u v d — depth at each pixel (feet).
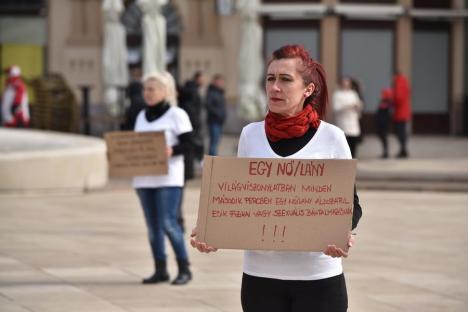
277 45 180.55
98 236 68.13
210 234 26.27
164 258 51.93
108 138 50.49
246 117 161.79
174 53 181.27
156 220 51.65
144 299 47.83
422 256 61.05
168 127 51.01
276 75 26.37
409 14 181.06
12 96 132.87
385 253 61.98
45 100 150.82
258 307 26.58
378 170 114.21
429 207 87.15
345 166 25.98
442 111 185.78
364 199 93.15
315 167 26.03
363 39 181.47
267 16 180.45
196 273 54.80
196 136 52.80
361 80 181.47
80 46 180.45
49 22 180.96
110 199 90.74
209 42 181.47
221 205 26.25
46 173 93.25
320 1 179.22
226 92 181.06
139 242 65.62
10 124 132.87
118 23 163.12
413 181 107.34
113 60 163.12
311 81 26.61
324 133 26.61
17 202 87.71
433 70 184.96
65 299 47.67
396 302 47.57
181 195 53.67
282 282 26.32
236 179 26.20
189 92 53.06
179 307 46.06
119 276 53.78
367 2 180.55
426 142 166.50
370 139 172.86
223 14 180.04
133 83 120.06
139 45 178.81
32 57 181.98
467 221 78.07
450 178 107.55
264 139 26.84
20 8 180.96
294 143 26.58
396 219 78.64
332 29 179.73
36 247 63.31
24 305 46.19
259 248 26.22
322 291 26.32
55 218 77.30
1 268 55.72
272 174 26.13
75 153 95.35
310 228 26.11
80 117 155.02
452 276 54.54
